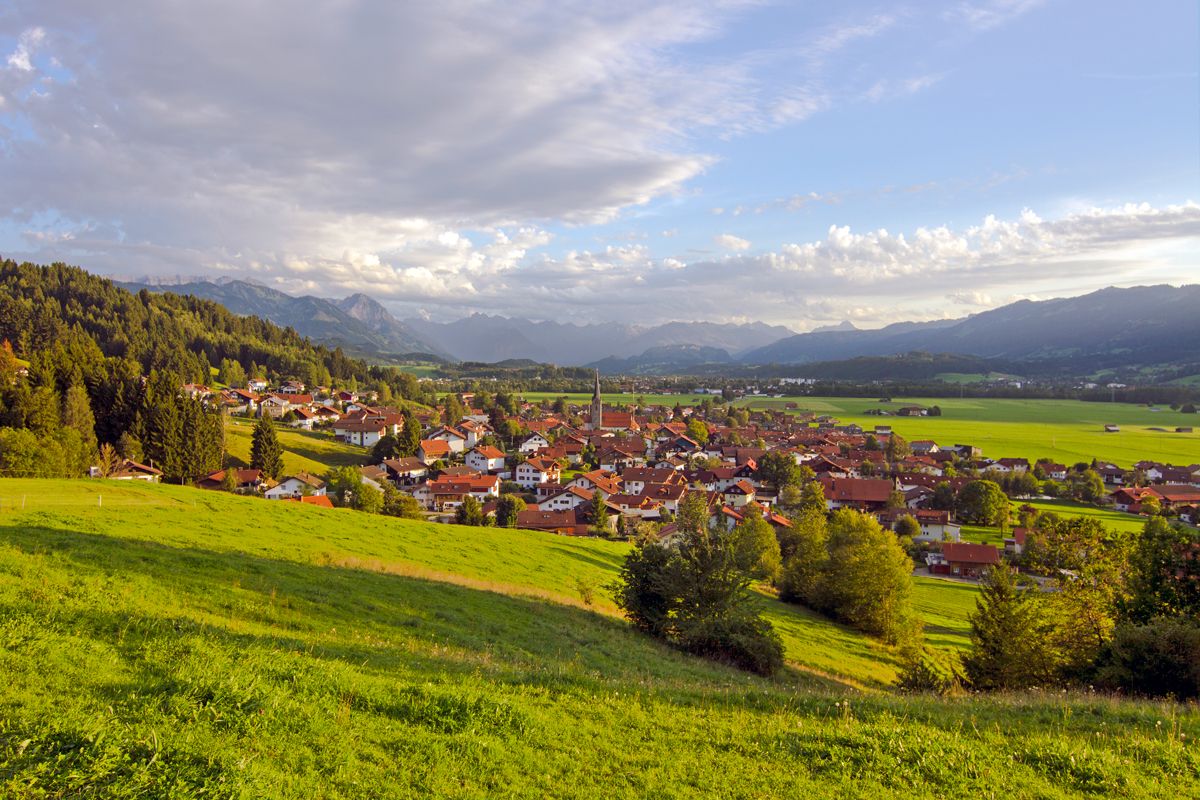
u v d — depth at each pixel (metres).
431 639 22.56
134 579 20.00
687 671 26.19
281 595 23.05
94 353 131.12
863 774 11.45
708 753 12.07
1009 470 148.88
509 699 13.38
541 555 53.69
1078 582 32.03
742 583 32.97
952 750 12.42
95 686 10.89
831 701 16.17
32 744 8.60
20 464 64.44
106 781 8.05
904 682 31.25
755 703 15.61
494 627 26.59
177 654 13.07
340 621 22.12
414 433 154.25
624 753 11.82
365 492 84.56
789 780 11.13
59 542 23.48
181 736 9.40
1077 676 26.83
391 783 9.66
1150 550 29.69
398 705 12.23
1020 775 11.63
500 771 10.56
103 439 104.62
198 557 25.08
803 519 88.44
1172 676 20.86
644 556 34.97
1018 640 29.72
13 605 14.02
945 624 65.44
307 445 147.75
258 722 10.37
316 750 10.15
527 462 153.00
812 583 65.94
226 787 8.26
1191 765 12.11
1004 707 16.59
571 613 33.59
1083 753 12.30
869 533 67.88
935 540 111.50
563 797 10.08
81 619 14.03
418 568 36.25
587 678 16.30
